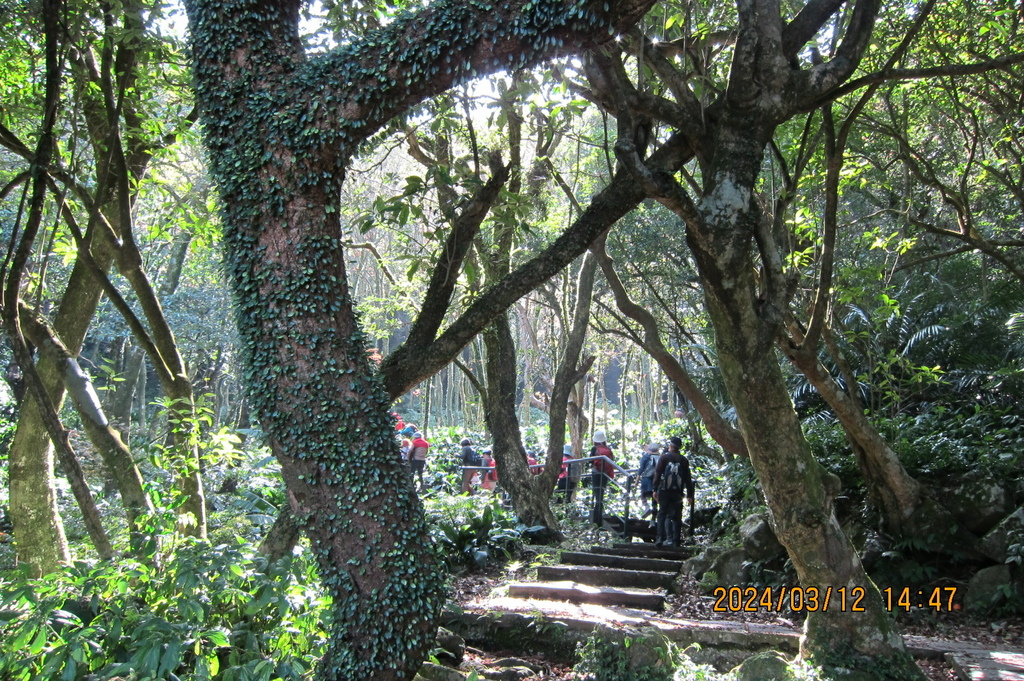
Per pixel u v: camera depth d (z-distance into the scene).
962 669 5.54
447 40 3.45
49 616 4.10
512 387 10.76
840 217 11.58
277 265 3.54
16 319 5.22
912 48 8.09
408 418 30.38
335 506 3.52
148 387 23.97
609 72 4.76
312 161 3.55
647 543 10.72
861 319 10.49
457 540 8.92
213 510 9.48
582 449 18.03
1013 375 9.54
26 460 6.78
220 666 4.38
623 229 13.88
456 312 9.89
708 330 14.59
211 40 3.62
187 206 8.09
